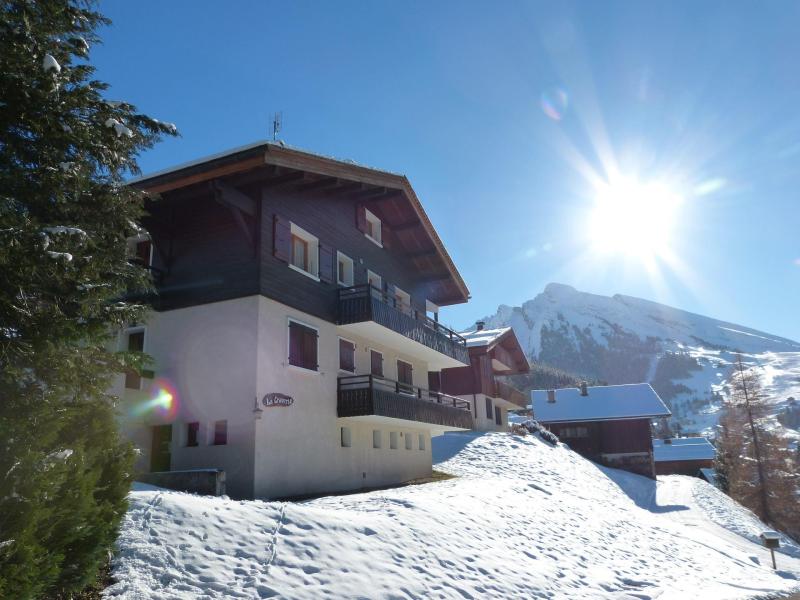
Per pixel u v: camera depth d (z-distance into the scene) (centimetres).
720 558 1842
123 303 758
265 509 991
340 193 2117
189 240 1797
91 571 638
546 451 3644
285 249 1816
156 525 850
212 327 1700
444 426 2442
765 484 4516
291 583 793
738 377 4853
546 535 1416
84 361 709
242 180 1680
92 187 771
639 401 5412
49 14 740
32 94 672
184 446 1666
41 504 535
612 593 1155
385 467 2219
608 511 2066
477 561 1070
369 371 2223
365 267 2286
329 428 1895
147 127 808
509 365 4938
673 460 7556
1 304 630
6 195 674
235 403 1616
